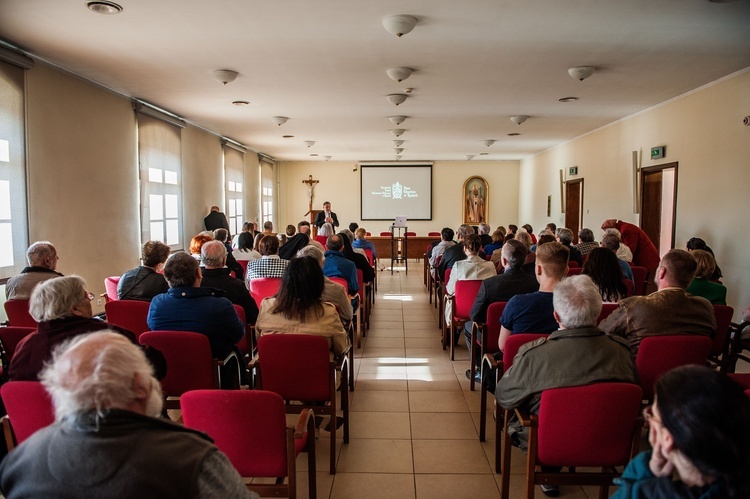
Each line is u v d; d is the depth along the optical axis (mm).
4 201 4203
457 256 5570
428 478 2570
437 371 4195
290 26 3768
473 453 2826
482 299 3395
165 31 3885
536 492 2445
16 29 3850
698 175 5895
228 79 5082
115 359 1023
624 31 3891
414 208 15570
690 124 6051
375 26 3768
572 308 1952
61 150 4992
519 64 4828
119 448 952
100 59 4648
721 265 5473
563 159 11234
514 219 15555
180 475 962
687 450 896
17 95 4309
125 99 6281
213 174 9750
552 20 3650
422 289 8406
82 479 937
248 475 1832
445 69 5016
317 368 2514
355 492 2443
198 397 1752
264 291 4086
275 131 9539
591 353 1919
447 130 9367
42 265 3416
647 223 7402
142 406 1070
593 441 1860
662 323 2443
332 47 4285
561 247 2721
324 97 6414
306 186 15734
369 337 5312
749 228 5020
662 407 949
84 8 3428
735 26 3777
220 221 9047
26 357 1917
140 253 6684
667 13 3516
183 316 2625
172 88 5879
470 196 15508
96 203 5641
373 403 3523
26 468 975
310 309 2682
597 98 6477
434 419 3264
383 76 5297
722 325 3105
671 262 2506
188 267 2693
